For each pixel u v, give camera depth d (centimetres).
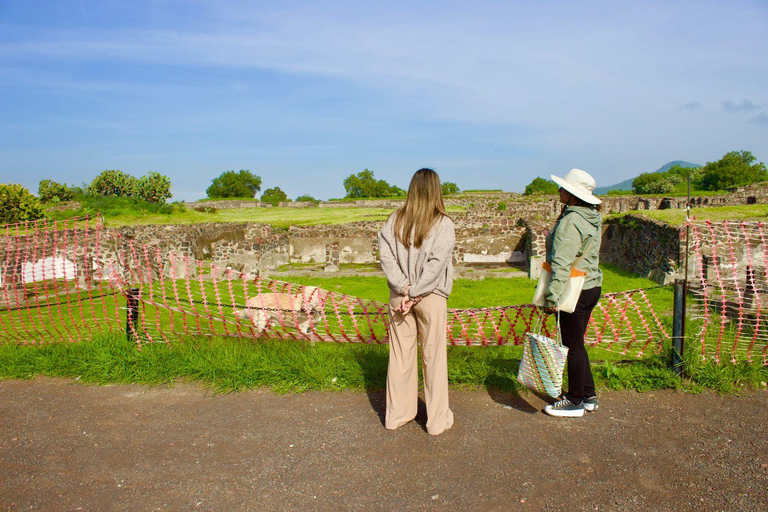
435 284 313
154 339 520
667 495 270
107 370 455
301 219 3088
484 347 499
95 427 366
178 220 2797
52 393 430
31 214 2258
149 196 3844
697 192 3756
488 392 411
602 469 297
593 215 342
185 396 417
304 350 482
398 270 325
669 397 391
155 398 415
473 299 973
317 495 277
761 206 1884
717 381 401
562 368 347
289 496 277
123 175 3825
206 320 666
